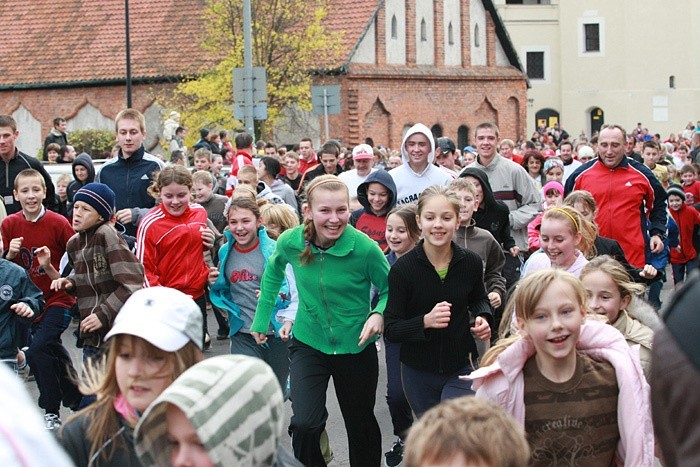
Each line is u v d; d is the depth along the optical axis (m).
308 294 10.65
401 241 12.62
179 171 14.81
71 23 67.31
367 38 62.75
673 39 91.38
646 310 9.14
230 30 53.62
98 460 5.82
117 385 5.90
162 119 61.50
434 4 67.25
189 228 14.92
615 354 7.29
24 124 66.69
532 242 17.19
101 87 64.19
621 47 92.06
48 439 2.80
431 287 10.20
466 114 69.00
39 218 16.09
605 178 16.72
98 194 12.31
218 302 13.07
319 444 10.48
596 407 7.24
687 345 3.21
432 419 4.82
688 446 3.19
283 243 10.81
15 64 66.94
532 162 26.91
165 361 5.70
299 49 54.22
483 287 10.48
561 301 7.04
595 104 92.50
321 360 10.62
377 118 63.47
